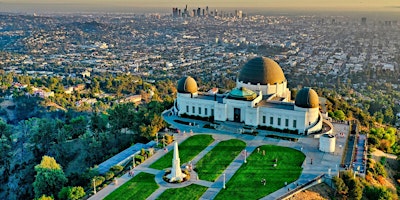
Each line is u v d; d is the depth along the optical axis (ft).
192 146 488.02
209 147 484.74
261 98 588.09
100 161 488.02
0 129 602.03
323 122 573.33
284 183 388.16
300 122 524.93
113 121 564.30
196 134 530.27
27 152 581.94
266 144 491.72
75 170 492.95
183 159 450.30
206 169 424.46
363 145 499.10
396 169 490.90
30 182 501.56
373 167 442.91
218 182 395.14
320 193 379.14
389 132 613.93
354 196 370.32
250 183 390.83
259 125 552.41
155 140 510.58
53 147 555.69
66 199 379.14
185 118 600.39
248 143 495.82
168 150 476.13
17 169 539.29
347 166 420.36
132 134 563.07
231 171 418.51
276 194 368.48
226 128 549.95
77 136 597.11
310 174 405.80
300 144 490.08
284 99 590.14
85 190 395.75
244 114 563.07
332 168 419.13
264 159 446.19
